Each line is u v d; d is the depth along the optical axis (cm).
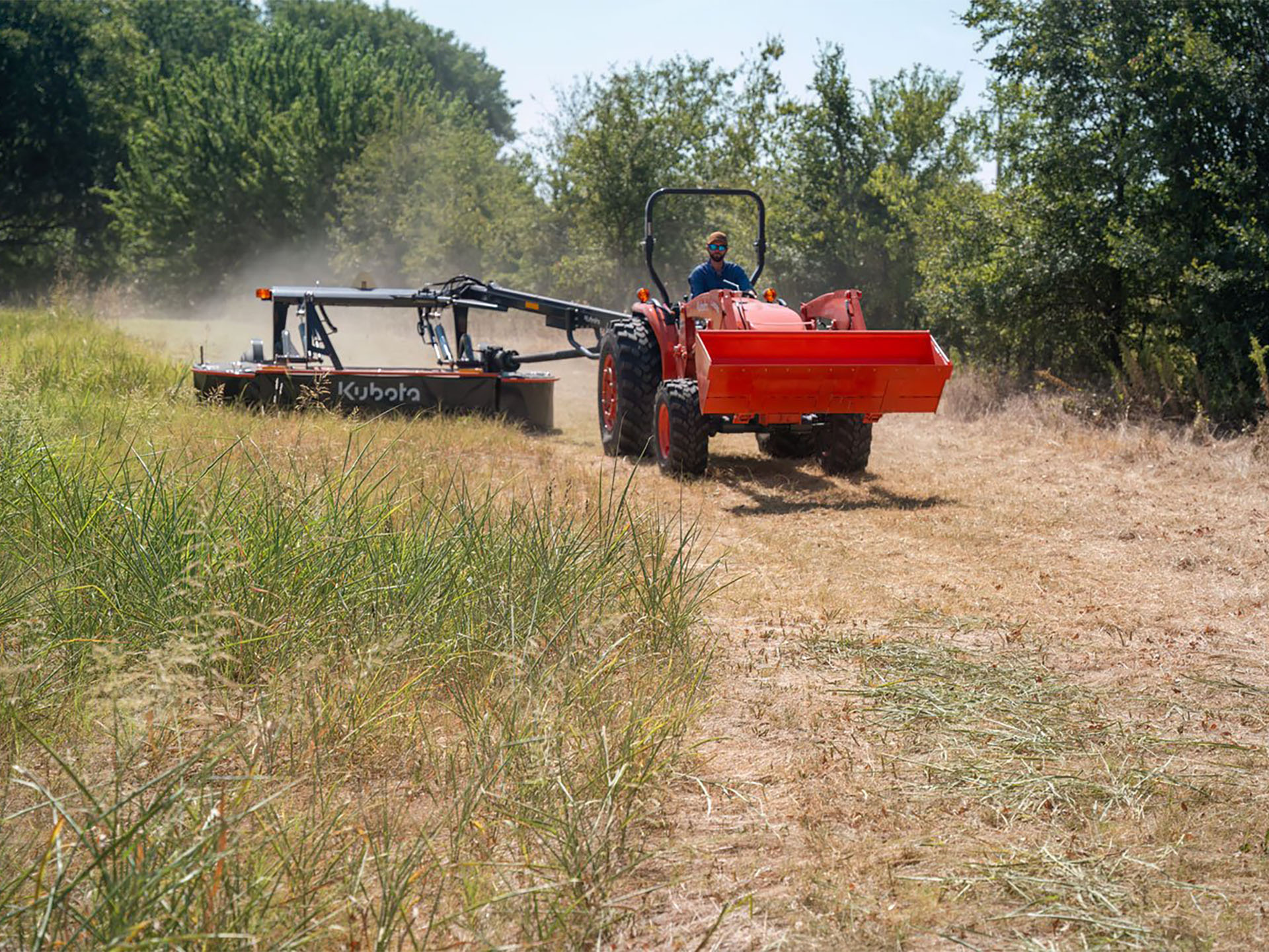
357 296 1123
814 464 962
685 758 358
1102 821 321
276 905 241
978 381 1333
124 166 4516
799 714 404
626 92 2567
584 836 291
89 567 400
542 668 384
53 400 848
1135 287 1265
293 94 4291
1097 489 855
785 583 585
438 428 980
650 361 963
